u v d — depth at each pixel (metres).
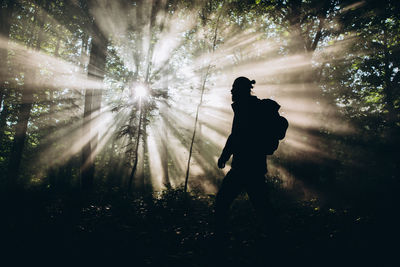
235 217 4.57
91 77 10.91
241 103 3.15
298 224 4.05
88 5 10.84
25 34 15.06
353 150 13.02
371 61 15.51
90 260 3.19
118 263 3.06
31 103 13.90
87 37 14.19
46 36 14.87
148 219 4.83
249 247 3.17
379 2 11.90
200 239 3.56
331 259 2.83
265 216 3.08
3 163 17.08
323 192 10.17
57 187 12.36
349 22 12.61
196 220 4.57
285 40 15.44
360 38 14.05
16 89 14.74
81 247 3.60
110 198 7.63
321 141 13.62
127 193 9.02
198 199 7.09
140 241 3.70
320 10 12.61
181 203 6.30
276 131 3.04
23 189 11.29
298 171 12.77
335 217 4.48
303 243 3.20
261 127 3.04
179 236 3.76
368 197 7.56
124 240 3.77
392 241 3.24
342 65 15.46
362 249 3.05
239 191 3.13
